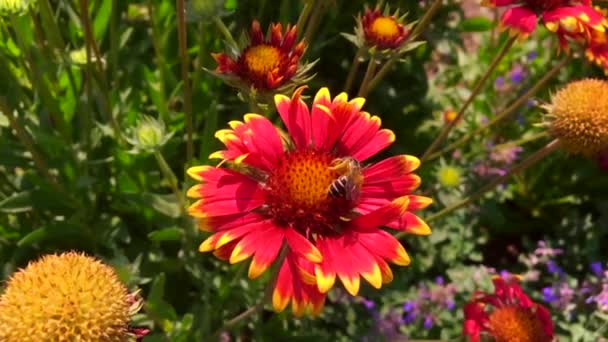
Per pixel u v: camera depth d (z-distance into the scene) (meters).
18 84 0.22
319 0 0.22
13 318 0.13
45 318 0.13
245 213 0.15
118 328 0.14
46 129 0.23
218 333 0.20
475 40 0.42
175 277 0.25
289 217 0.15
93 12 0.25
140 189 0.24
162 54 0.26
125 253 0.24
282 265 0.15
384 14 0.21
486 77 0.23
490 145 0.30
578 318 0.26
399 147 0.31
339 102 0.16
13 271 0.23
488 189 0.23
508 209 0.33
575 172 0.31
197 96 0.25
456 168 0.28
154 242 0.24
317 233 0.15
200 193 0.15
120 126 0.24
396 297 0.26
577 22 0.20
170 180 0.21
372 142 0.17
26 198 0.22
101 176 0.24
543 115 0.22
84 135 0.23
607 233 0.30
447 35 0.30
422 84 0.32
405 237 0.28
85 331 0.13
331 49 0.30
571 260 0.29
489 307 0.23
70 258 0.14
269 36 0.19
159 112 0.24
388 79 0.32
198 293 0.25
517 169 0.22
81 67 0.23
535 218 0.32
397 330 0.26
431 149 0.25
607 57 0.22
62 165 0.22
